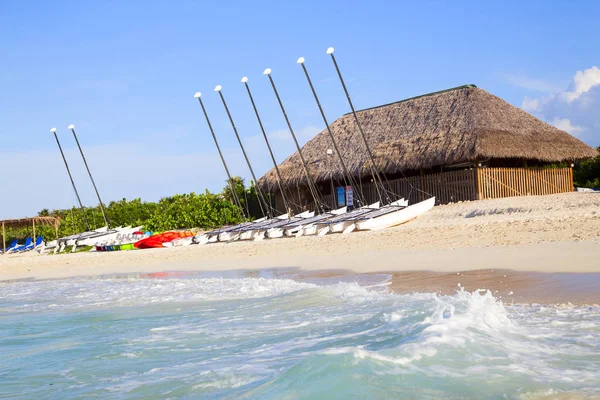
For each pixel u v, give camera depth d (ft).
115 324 28.96
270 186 124.88
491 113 106.63
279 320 25.34
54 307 38.11
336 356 15.55
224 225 125.08
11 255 136.46
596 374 13.64
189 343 22.58
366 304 26.37
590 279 27.07
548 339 16.80
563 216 63.87
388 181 110.93
